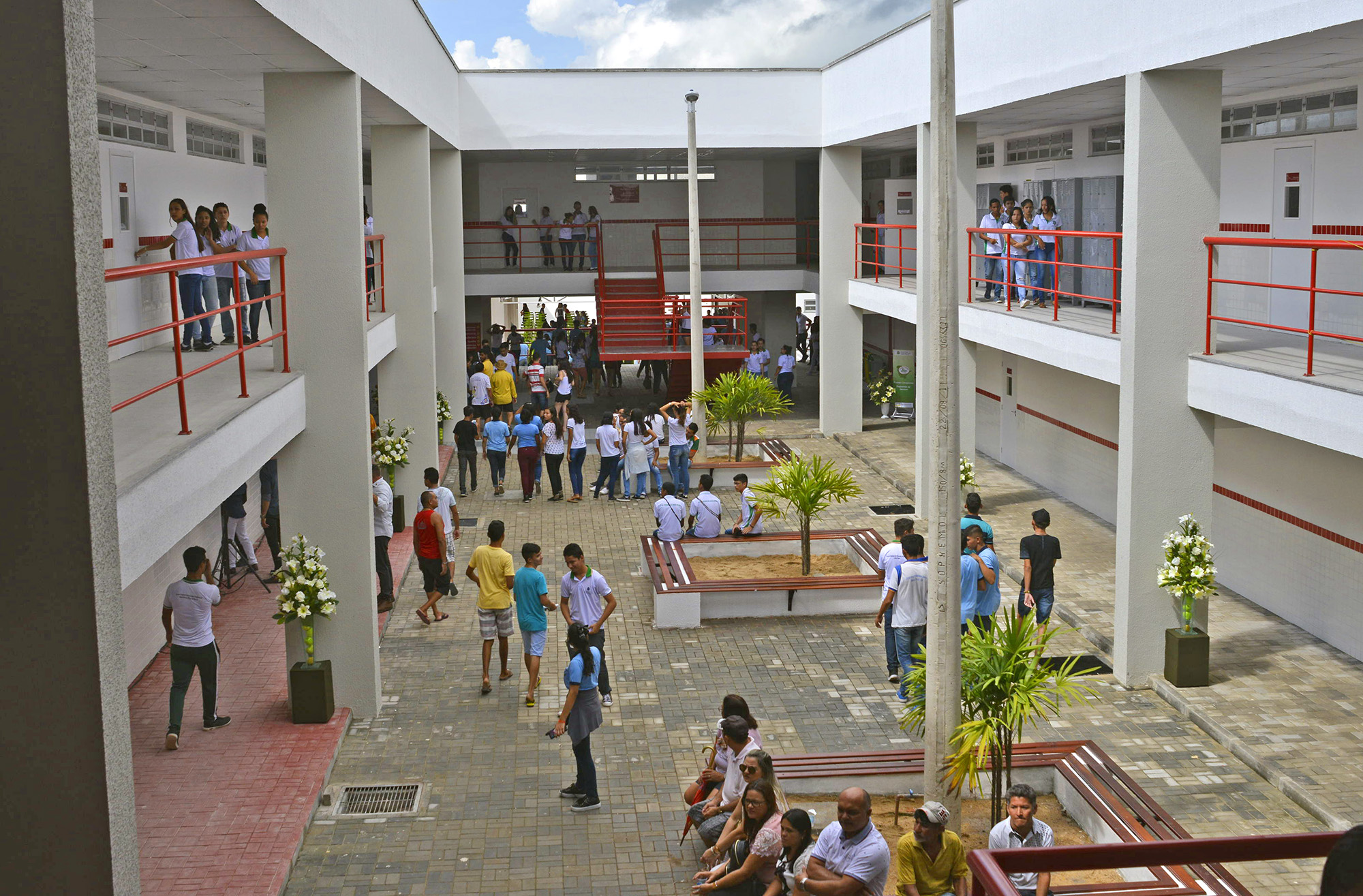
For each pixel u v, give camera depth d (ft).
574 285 100.94
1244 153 51.67
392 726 39.27
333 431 39.06
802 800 32.53
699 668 44.16
